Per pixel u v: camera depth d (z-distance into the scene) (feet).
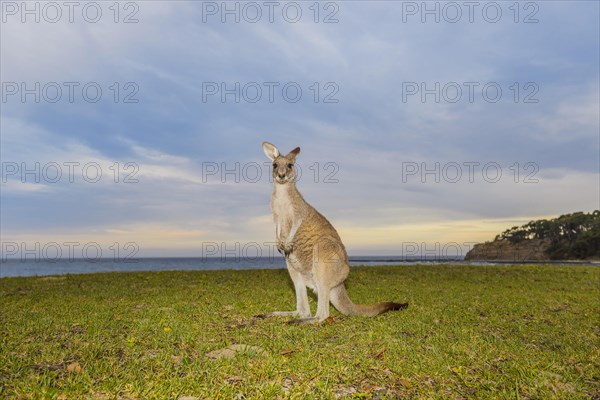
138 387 11.30
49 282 41.39
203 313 22.67
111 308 24.36
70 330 18.42
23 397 10.64
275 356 14.42
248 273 50.14
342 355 14.84
